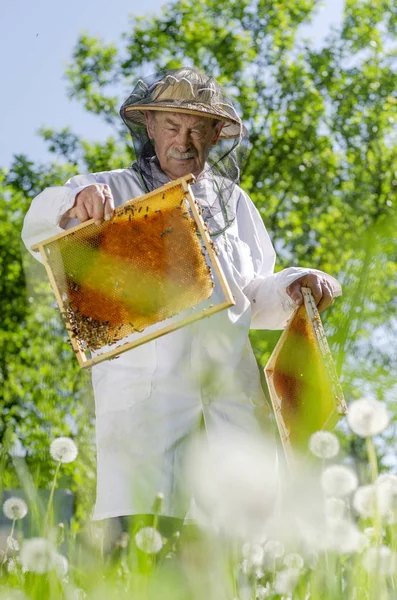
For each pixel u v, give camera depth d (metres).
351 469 2.55
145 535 2.30
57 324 3.79
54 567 2.19
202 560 2.70
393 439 2.25
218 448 3.78
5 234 23.05
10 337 19.86
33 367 18.56
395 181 22.50
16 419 17.12
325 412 3.51
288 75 23.77
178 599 1.99
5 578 2.51
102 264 3.41
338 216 22.00
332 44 24.09
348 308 1.95
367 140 23.30
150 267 3.40
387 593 2.22
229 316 3.96
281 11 24.05
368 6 23.95
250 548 2.78
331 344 1.95
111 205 3.40
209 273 3.40
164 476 3.60
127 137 24.33
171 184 3.34
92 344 3.48
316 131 23.55
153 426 3.72
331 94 23.75
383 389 1.99
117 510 3.47
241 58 23.81
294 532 2.77
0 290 22.23
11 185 23.59
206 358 3.86
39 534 2.35
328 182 22.97
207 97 4.04
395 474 2.53
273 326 4.33
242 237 4.43
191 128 4.00
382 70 23.91
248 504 3.65
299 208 22.84
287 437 3.60
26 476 2.44
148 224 3.38
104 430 3.71
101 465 3.65
